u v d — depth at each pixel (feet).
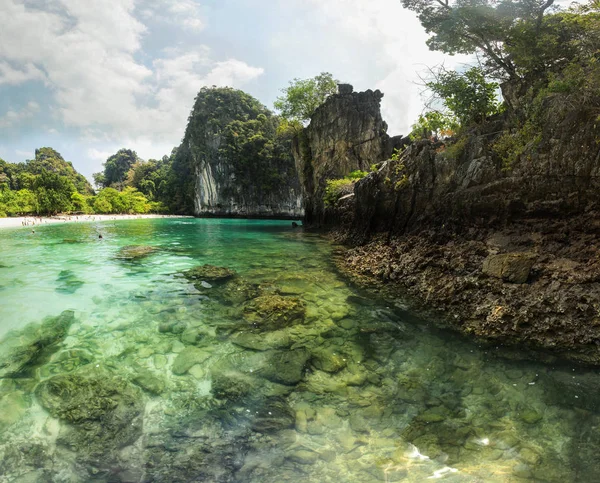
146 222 157.48
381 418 13.42
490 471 10.65
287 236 76.79
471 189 31.83
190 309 25.40
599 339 17.56
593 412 13.33
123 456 11.41
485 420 13.17
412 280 29.68
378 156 99.30
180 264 41.96
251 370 17.06
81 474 10.62
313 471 10.75
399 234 40.81
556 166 25.48
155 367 17.26
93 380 15.93
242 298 27.78
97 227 116.78
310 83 114.01
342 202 67.97
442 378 16.21
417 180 38.19
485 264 24.67
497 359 17.62
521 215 27.96
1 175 260.62
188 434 12.50
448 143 37.70
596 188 23.25
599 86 24.38
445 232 33.88
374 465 10.98
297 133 110.01
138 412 13.71
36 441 12.00
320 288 30.53
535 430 12.50
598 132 23.35
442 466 10.91
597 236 22.67
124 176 393.09
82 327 22.07
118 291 29.78
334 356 18.47
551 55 32.86
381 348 19.34
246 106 294.46
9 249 55.83
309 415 13.65
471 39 38.32
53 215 189.06
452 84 37.68
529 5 33.50
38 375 16.29
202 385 15.70
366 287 30.76
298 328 22.04
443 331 21.26
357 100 100.94
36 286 31.27
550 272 21.86
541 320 19.49
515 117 31.96
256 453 11.57
